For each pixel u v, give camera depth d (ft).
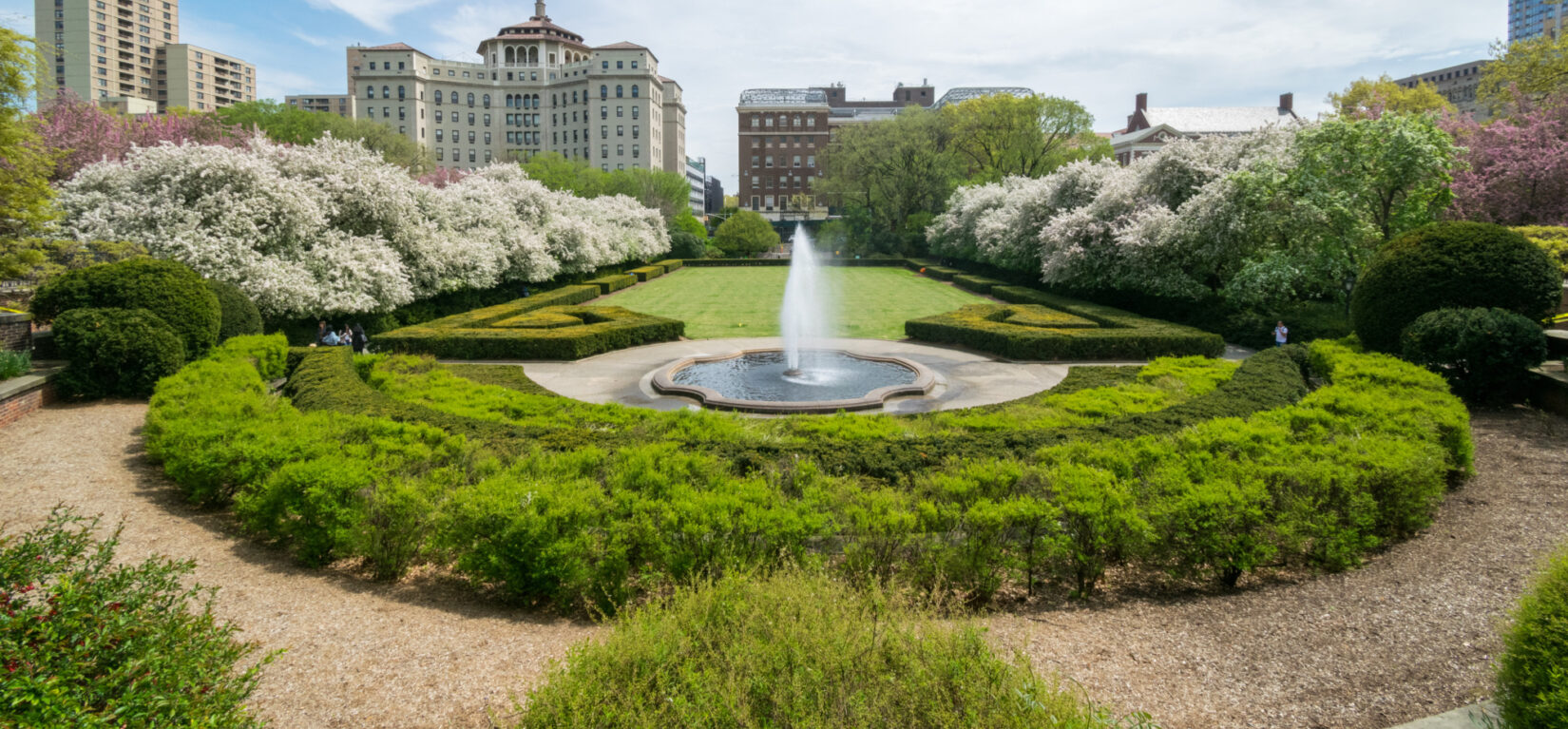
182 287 39.88
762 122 291.58
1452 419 22.71
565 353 53.42
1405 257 39.34
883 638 10.24
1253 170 64.75
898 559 16.08
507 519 15.30
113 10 336.90
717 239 203.41
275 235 58.18
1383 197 59.57
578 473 19.58
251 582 16.61
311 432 22.11
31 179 49.32
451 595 16.29
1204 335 53.78
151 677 8.23
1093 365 50.47
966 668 9.36
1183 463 19.15
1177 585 16.57
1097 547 15.85
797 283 129.18
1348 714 11.00
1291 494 17.38
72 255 52.08
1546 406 32.27
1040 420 28.71
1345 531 16.80
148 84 356.18
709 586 11.99
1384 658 12.66
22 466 24.35
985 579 15.58
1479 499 21.25
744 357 54.08
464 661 12.86
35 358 38.22
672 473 18.86
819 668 9.22
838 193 205.16
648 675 9.18
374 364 43.16
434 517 17.08
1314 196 58.13
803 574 13.01
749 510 15.81
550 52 318.24
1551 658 9.31
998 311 68.85
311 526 17.70
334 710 11.16
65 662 8.05
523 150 267.80
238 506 19.16
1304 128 61.72
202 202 54.95
